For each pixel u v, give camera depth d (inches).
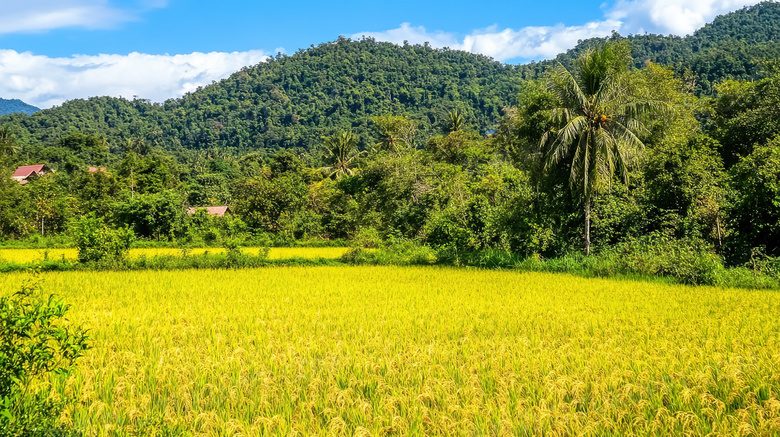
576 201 856.9
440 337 339.0
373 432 200.8
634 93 852.0
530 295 527.8
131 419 211.8
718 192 778.8
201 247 1381.6
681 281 637.3
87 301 501.7
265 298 514.3
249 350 307.9
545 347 313.1
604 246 826.8
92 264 811.4
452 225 915.4
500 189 1016.2
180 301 494.6
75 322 383.2
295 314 419.2
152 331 354.3
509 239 873.5
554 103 896.3
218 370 267.4
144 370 262.7
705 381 239.6
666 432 195.8
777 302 476.7
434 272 754.8
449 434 195.9
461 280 661.3
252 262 866.8
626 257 725.9
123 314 422.6
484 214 916.6
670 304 467.2
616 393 237.1
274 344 319.3
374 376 256.1
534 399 228.7
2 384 159.9
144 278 686.5
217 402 227.6
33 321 165.2
